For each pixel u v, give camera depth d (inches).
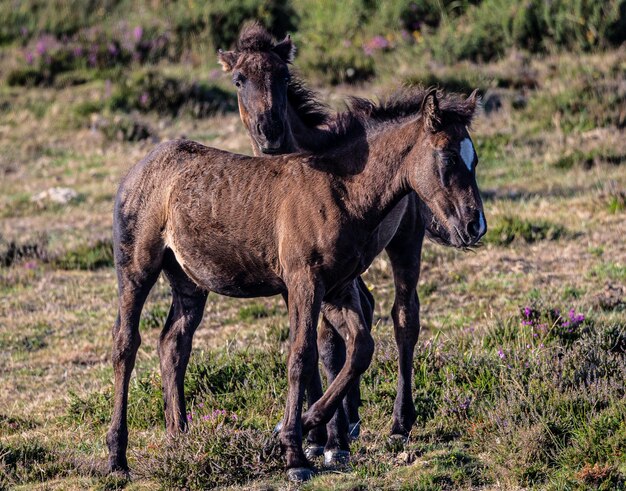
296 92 1136.2
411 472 914.7
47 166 2645.2
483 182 2231.8
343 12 3587.6
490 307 1437.0
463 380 1135.0
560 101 2603.3
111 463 981.8
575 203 2004.2
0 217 2262.6
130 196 1014.4
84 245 1974.7
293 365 887.1
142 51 3582.7
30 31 3777.1
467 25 3292.3
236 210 941.2
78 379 1365.7
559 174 2239.2
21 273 1882.4
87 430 1161.4
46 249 1983.3
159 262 1008.2
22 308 1697.8
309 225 895.7
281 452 920.9
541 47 3110.2
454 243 978.1
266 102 1078.4
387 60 3157.0
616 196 1968.5
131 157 2652.6
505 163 2352.4
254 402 1138.7
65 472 1008.2
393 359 1193.4
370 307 1015.6
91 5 4037.9
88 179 2512.3
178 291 1046.4
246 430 970.7
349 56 3193.9
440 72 2881.4
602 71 2760.8
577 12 3085.6
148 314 1611.7
